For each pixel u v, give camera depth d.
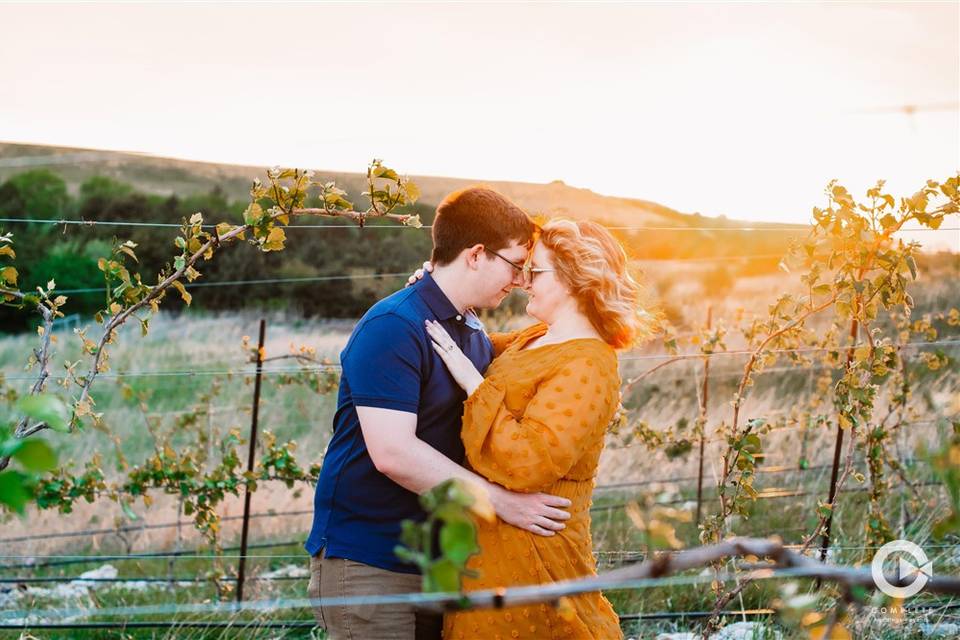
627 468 6.38
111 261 2.93
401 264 15.04
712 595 4.38
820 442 6.15
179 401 8.07
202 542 5.69
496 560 2.48
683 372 7.55
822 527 3.34
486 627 2.46
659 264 10.43
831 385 5.67
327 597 2.61
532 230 2.73
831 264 3.30
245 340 4.98
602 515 5.69
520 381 2.54
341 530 2.59
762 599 4.18
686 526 5.26
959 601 3.74
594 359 2.51
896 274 3.27
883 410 5.14
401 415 2.49
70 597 4.94
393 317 2.58
